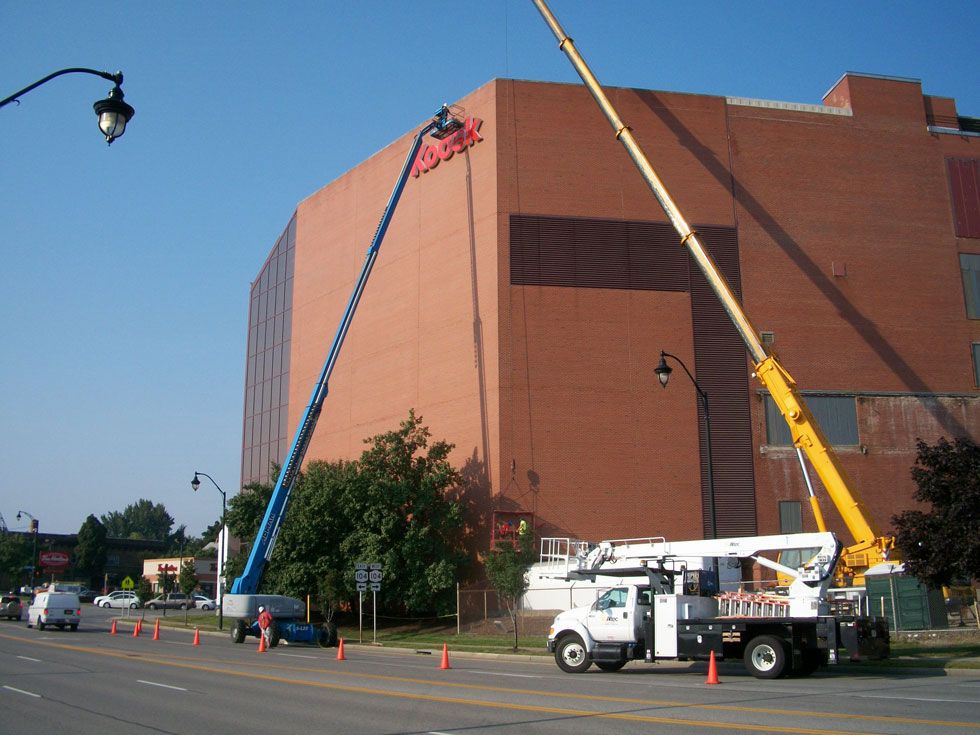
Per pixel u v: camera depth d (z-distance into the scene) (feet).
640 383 146.72
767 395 150.82
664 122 157.69
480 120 155.53
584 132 153.79
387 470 146.30
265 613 113.19
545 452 142.20
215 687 61.67
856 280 160.56
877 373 158.10
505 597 130.62
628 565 81.61
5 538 360.89
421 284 163.12
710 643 69.67
